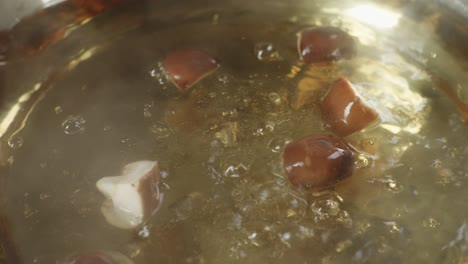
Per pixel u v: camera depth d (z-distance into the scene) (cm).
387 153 23
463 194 22
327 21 29
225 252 21
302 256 21
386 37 28
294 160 22
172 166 23
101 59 27
